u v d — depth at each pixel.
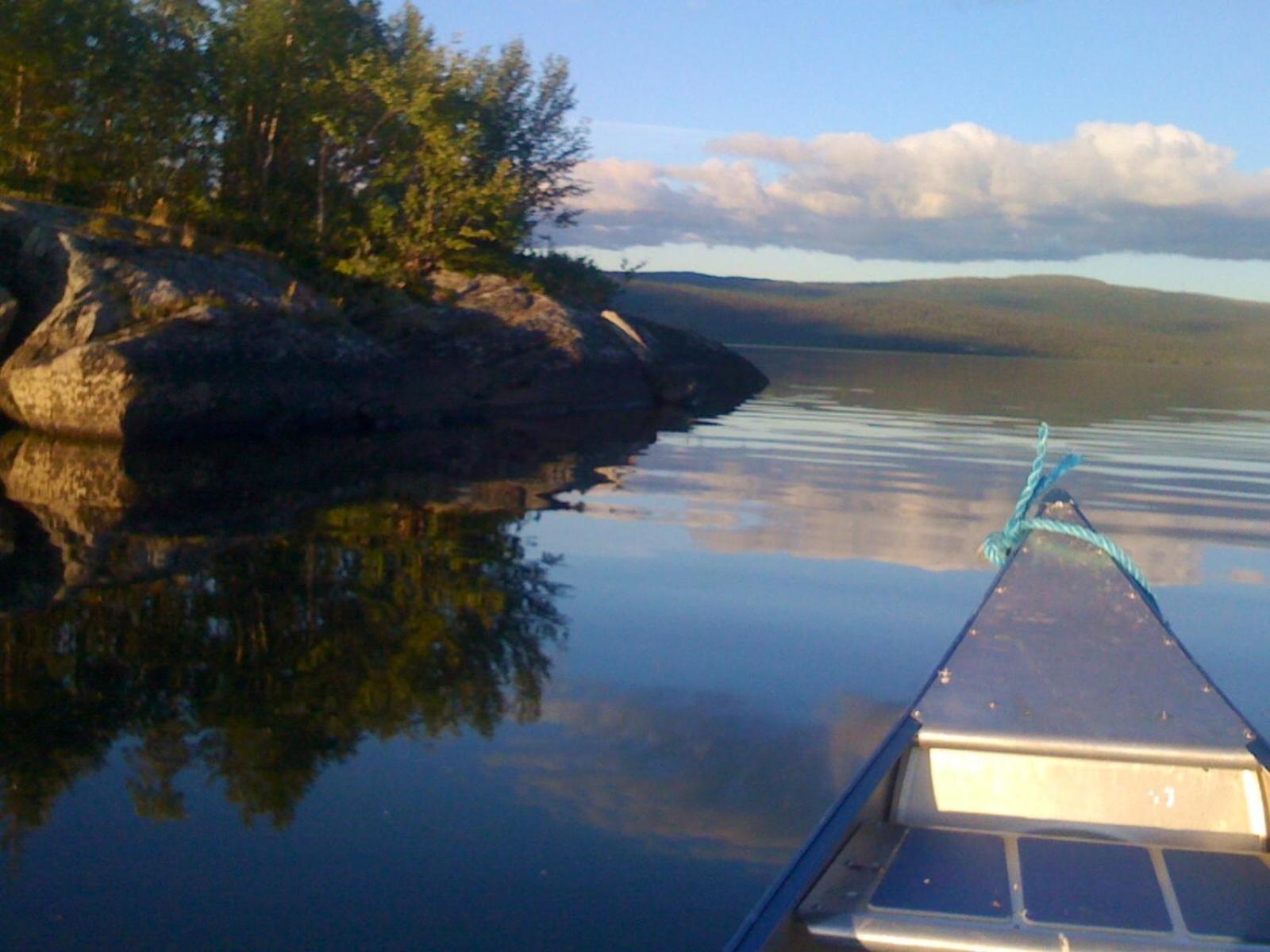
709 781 3.18
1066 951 1.74
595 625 4.66
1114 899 1.91
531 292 15.41
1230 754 2.24
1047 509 4.49
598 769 3.24
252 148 15.12
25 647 4.11
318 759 3.26
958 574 5.72
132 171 14.05
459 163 15.13
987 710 2.44
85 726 3.44
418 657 4.17
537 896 2.57
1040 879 1.97
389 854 2.74
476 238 16.17
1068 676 2.64
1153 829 2.28
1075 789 2.31
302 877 2.63
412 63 15.64
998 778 2.33
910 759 2.35
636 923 2.47
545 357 14.45
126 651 4.09
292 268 13.28
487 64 18.58
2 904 2.49
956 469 9.70
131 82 13.77
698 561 5.88
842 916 1.85
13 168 13.02
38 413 9.91
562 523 6.77
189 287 10.60
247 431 10.58
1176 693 2.52
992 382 24.55
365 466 8.90
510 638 4.44
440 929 2.43
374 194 15.58
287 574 5.26
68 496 7.01
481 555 5.81
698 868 2.70
